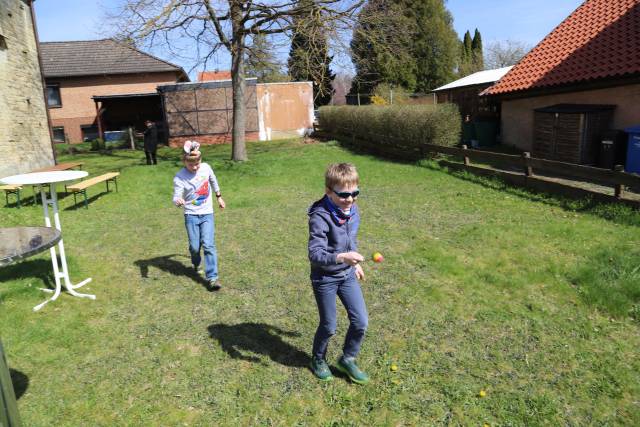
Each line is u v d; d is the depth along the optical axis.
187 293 5.37
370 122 17.80
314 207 3.23
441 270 5.62
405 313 4.62
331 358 3.89
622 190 7.72
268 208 9.67
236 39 15.71
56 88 28.42
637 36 12.15
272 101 25.16
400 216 8.44
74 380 3.70
